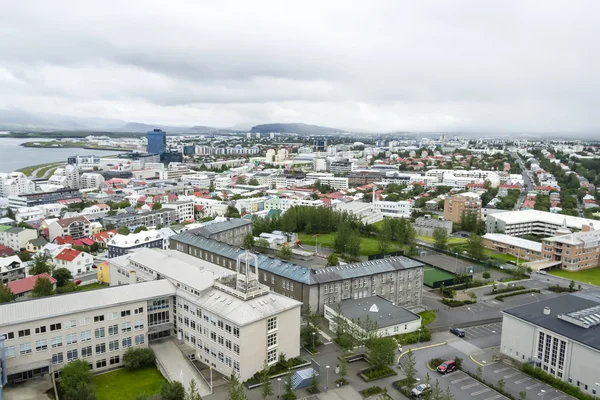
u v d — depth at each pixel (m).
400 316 141.38
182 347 124.19
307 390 105.75
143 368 116.38
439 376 113.25
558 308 126.62
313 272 152.88
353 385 108.62
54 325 107.81
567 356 109.00
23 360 104.50
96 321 114.00
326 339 133.62
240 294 115.50
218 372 114.75
